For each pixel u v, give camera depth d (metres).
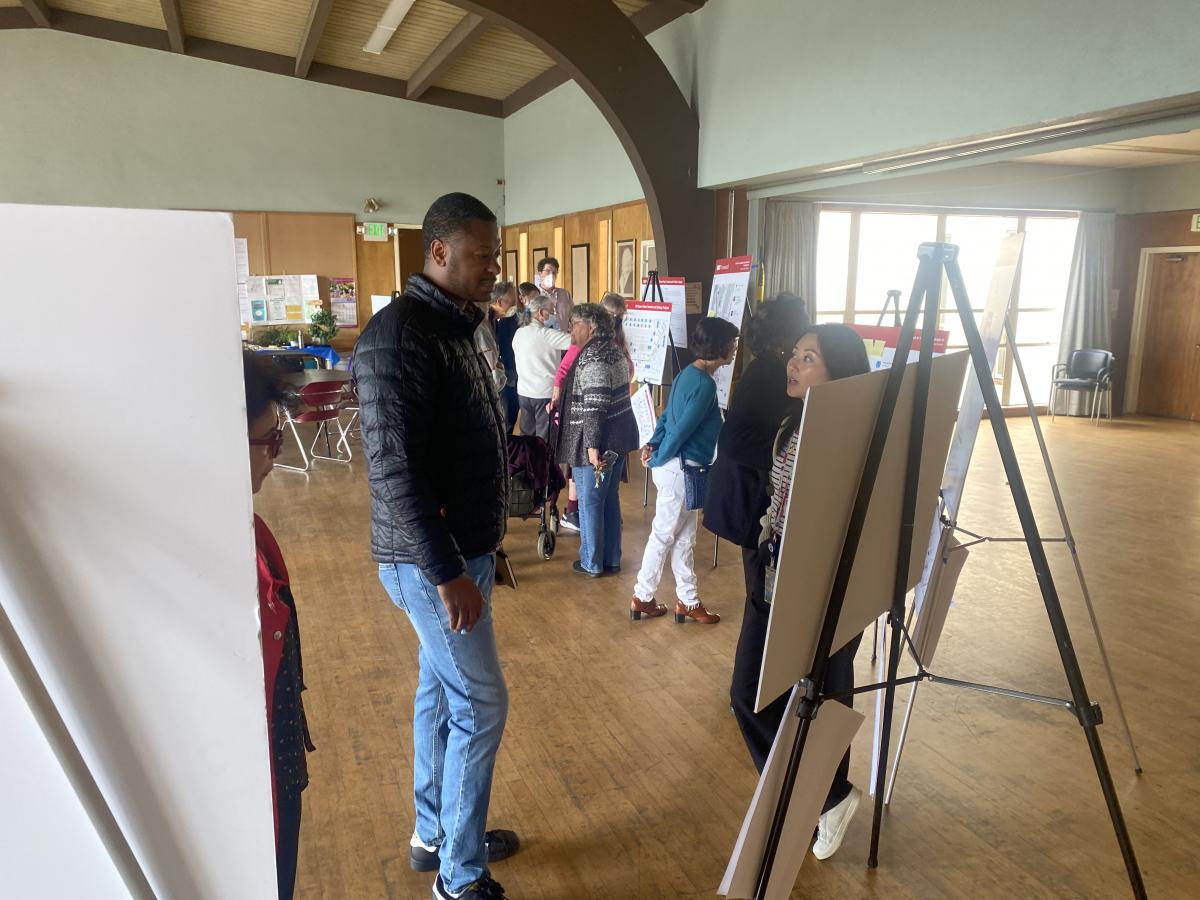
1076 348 9.12
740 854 1.34
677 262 6.27
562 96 8.67
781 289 7.20
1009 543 4.55
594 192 8.12
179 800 0.75
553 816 2.15
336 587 3.73
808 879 1.94
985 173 7.66
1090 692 2.84
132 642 0.71
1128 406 9.45
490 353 4.79
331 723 2.57
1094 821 2.14
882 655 2.93
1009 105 3.71
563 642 3.20
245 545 0.73
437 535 1.49
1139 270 9.14
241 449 0.72
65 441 0.66
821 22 4.82
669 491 3.22
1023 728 2.60
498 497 1.67
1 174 8.64
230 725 0.75
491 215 1.61
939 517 2.14
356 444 7.13
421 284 1.59
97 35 8.68
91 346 0.65
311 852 2.00
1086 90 3.38
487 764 1.68
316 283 9.93
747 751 2.45
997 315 2.39
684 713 2.67
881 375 1.37
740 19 5.59
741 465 1.98
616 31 5.82
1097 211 8.95
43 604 0.67
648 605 3.42
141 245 0.66
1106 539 4.63
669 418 3.17
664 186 6.13
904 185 7.35
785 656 1.29
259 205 9.59
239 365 0.70
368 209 10.02
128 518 0.69
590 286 8.38
